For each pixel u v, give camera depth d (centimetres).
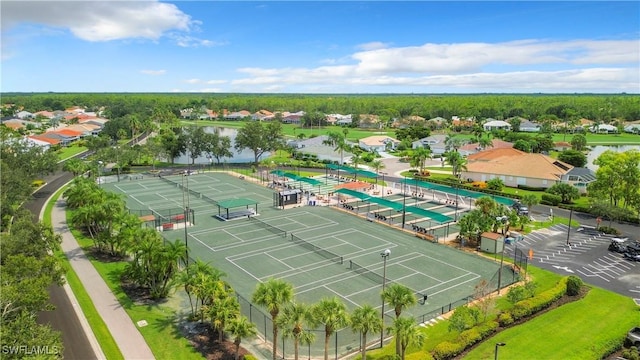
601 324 4641
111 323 4631
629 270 6144
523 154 13250
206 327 4575
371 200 8969
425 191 11406
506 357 4025
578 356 4044
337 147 15875
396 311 3831
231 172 14100
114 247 6906
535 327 4588
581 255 6731
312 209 9575
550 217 8775
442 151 18800
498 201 9612
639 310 4953
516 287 5075
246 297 5244
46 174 11231
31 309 3838
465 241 7438
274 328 3738
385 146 19025
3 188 7050
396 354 3772
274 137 15975
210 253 6794
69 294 5319
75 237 7550
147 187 11638
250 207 9675
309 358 4025
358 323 3581
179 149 15038
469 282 5750
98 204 6969
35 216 8819
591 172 11581
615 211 7912
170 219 8406
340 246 7169
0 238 4575
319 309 3575
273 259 6556
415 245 7238
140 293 5391
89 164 12156
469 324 4416
